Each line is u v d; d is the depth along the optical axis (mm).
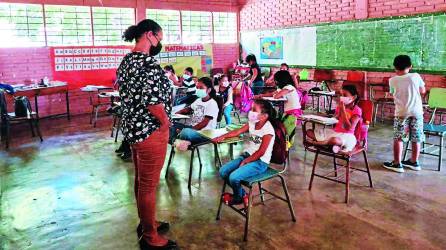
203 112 4461
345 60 7984
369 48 7457
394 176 4234
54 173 4578
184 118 4570
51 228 3191
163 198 3744
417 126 4301
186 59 9883
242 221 3232
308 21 8766
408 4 6754
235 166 3236
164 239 2828
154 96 2461
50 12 7957
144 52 2555
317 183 4070
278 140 3150
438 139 5789
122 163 4926
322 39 8406
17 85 7273
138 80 2459
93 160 5078
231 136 3576
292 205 3521
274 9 9648
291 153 5191
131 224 3242
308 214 3336
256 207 3486
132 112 2535
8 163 5008
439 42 6309
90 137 6391
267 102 3158
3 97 5887
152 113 2498
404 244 2822
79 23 8344
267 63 10109
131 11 9000
